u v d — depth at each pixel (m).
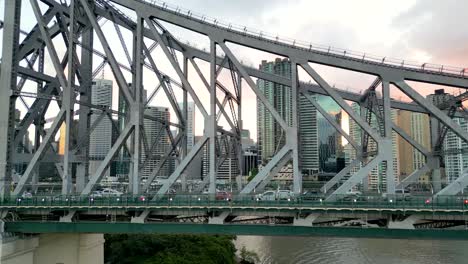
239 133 44.09
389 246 84.56
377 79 41.91
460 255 76.00
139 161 38.97
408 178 43.41
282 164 39.59
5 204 36.06
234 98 45.41
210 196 34.53
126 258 56.38
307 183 59.09
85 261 41.03
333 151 139.38
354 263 71.88
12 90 39.72
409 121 111.56
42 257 39.62
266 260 74.62
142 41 40.84
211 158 37.22
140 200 34.62
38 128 46.69
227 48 38.31
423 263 71.19
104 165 38.50
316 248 83.62
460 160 80.50
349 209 30.94
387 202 30.42
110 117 46.19
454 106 43.25
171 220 35.56
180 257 54.56
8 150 39.38
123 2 41.25
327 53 37.16
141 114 39.81
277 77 47.09
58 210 36.03
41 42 46.81
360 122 35.28
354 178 33.97
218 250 60.50
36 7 41.06
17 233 36.41
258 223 33.38
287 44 37.81
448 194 31.70
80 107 45.16
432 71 36.25
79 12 44.38
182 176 45.44
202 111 37.84
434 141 45.00
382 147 34.47
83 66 45.66
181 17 39.81
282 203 32.03
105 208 34.81
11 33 40.31
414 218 30.44
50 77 46.25
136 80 39.97
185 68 44.62
